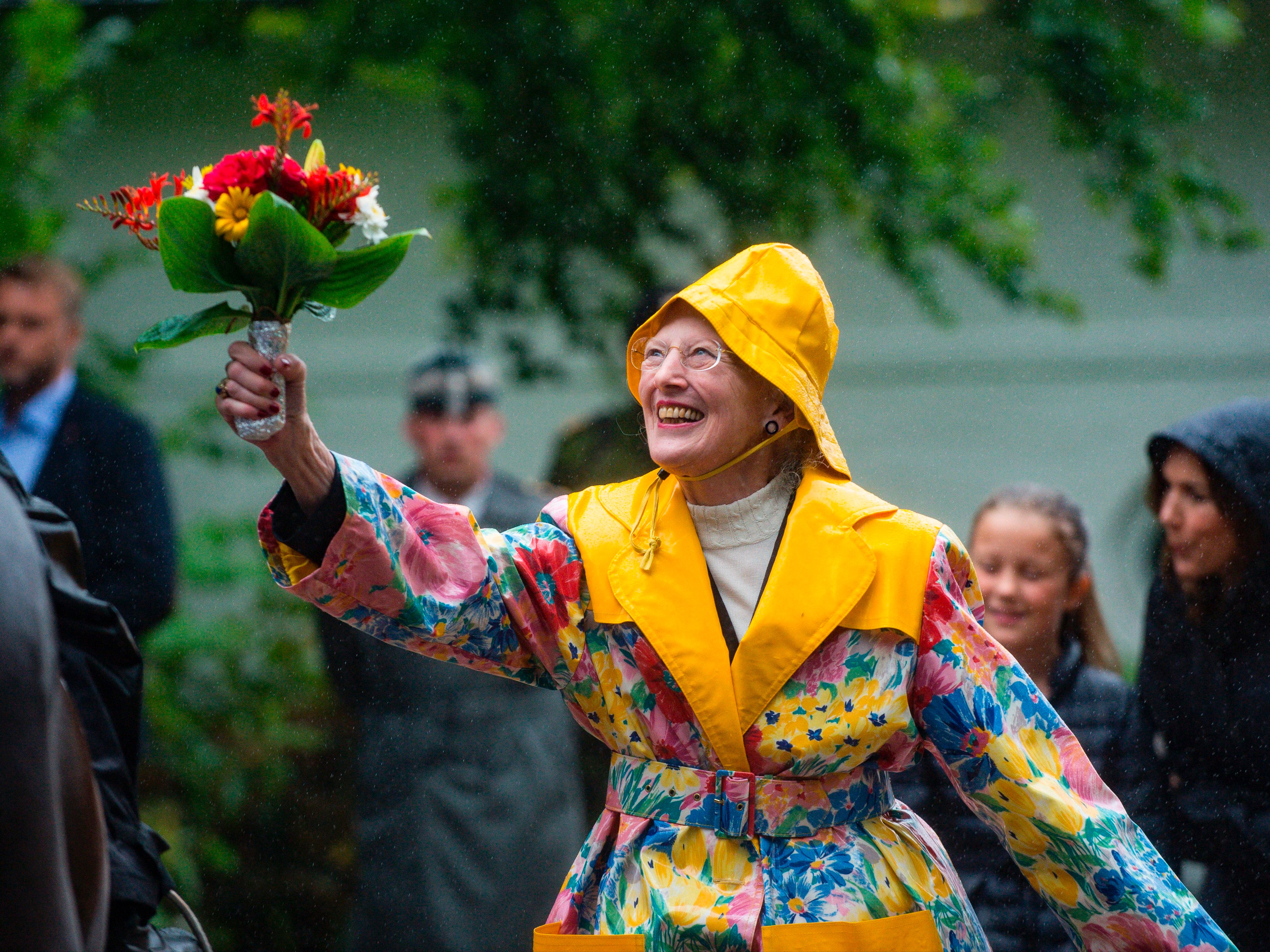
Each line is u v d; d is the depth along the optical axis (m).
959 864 7.19
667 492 5.31
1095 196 12.92
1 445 8.82
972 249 12.49
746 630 5.12
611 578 5.12
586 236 12.62
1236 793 7.28
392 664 9.00
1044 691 7.66
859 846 4.97
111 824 4.32
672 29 12.24
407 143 13.02
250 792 11.49
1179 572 7.62
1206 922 5.00
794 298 5.18
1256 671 7.29
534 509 9.99
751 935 4.74
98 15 12.59
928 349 15.16
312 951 10.97
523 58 12.37
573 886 5.15
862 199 12.48
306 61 12.67
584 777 9.61
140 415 11.68
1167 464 7.72
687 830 4.95
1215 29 12.41
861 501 5.18
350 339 14.70
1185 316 14.74
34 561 3.35
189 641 12.07
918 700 5.07
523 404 13.47
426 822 8.80
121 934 4.34
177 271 4.39
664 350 5.20
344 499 4.66
